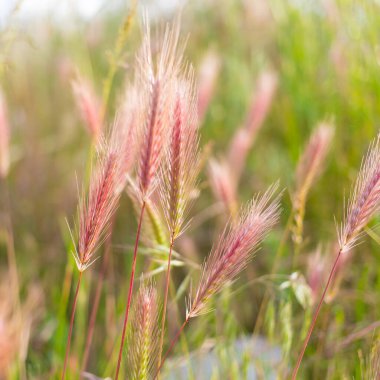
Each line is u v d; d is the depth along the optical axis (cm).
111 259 92
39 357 89
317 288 78
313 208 105
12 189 128
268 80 98
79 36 134
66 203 122
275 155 120
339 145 106
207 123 136
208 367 84
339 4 110
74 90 83
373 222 88
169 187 62
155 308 64
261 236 65
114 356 79
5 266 109
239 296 98
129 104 72
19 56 139
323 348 81
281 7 126
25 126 142
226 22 150
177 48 63
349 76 109
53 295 97
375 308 84
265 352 82
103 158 63
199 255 111
